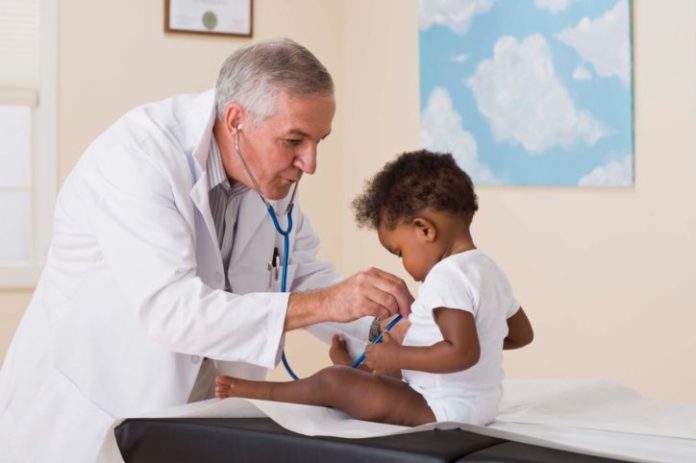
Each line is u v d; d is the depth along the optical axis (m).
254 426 1.20
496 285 1.36
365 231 3.60
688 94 2.40
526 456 1.00
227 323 1.42
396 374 1.49
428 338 1.33
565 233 2.76
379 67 3.54
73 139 3.45
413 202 1.38
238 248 1.74
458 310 1.28
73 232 1.62
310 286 1.88
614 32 2.59
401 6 3.40
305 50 1.59
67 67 3.44
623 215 2.58
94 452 1.54
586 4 2.66
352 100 3.74
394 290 1.39
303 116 1.54
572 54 2.71
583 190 2.70
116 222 1.50
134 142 1.57
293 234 1.85
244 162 1.59
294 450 1.14
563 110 2.74
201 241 1.62
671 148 2.45
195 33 3.59
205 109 1.63
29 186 3.62
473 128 3.05
